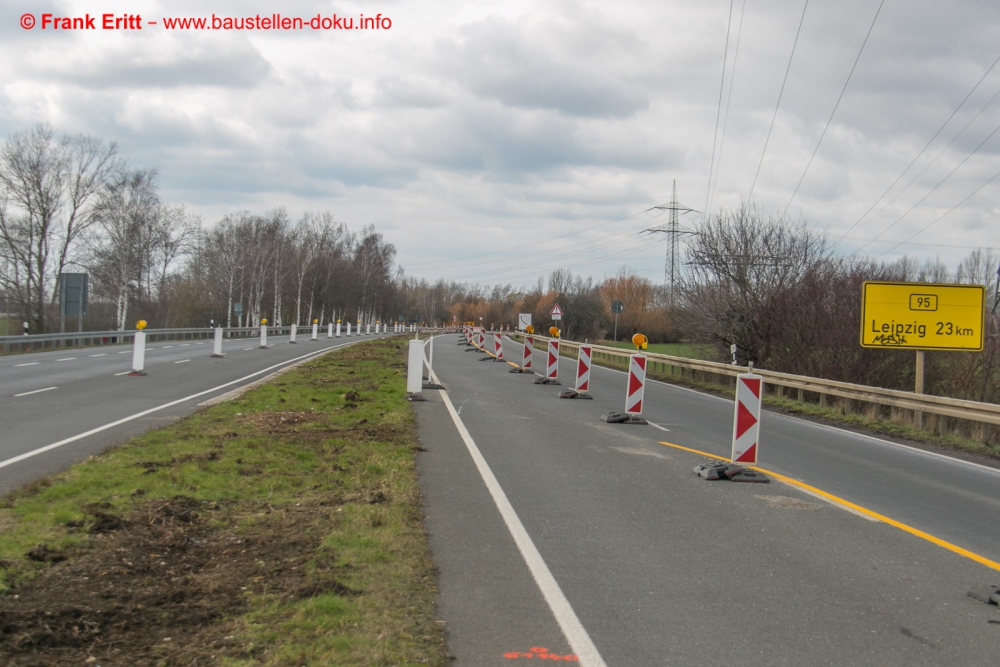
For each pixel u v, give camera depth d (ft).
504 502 26.53
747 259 94.73
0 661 12.75
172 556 18.84
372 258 368.27
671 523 24.81
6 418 40.91
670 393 74.69
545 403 58.34
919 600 18.37
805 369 78.74
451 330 379.14
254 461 30.12
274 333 239.09
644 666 14.11
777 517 26.20
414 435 39.73
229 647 13.89
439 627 15.51
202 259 252.83
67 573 17.10
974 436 50.06
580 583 18.61
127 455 30.19
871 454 42.45
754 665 14.37
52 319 168.76
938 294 59.31
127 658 13.32
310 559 18.93
